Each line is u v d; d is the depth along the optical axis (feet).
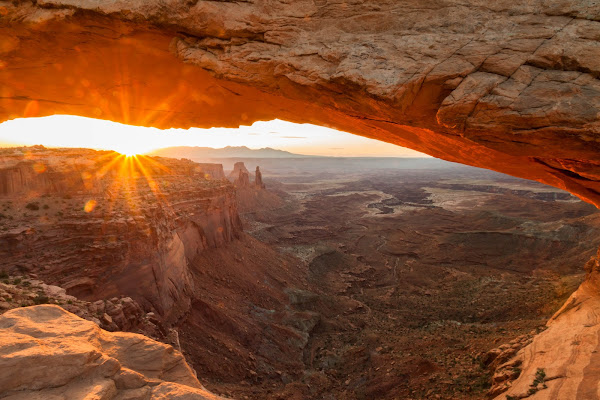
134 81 35.78
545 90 20.20
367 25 23.95
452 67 21.74
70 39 29.63
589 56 19.74
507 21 21.50
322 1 24.75
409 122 26.86
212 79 32.94
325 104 27.53
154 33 28.30
